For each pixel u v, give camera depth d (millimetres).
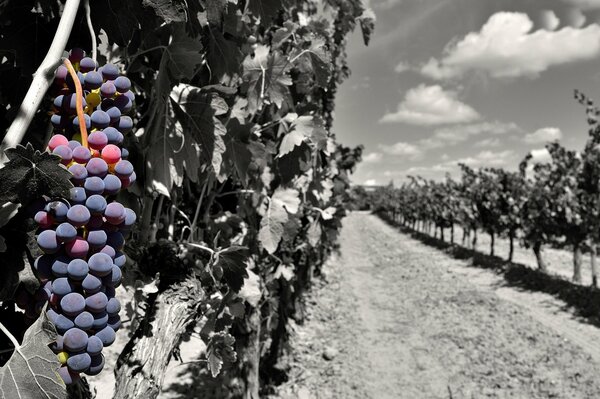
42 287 1212
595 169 14836
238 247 2477
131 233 2219
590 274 20312
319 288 14680
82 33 1493
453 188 29125
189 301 2133
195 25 1904
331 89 6613
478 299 13688
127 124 1325
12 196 1047
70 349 1109
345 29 4680
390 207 59062
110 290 1233
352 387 7727
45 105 1570
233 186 3668
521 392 7707
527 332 10562
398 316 12641
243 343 4484
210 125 2068
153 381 1802
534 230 18266
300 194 4395
